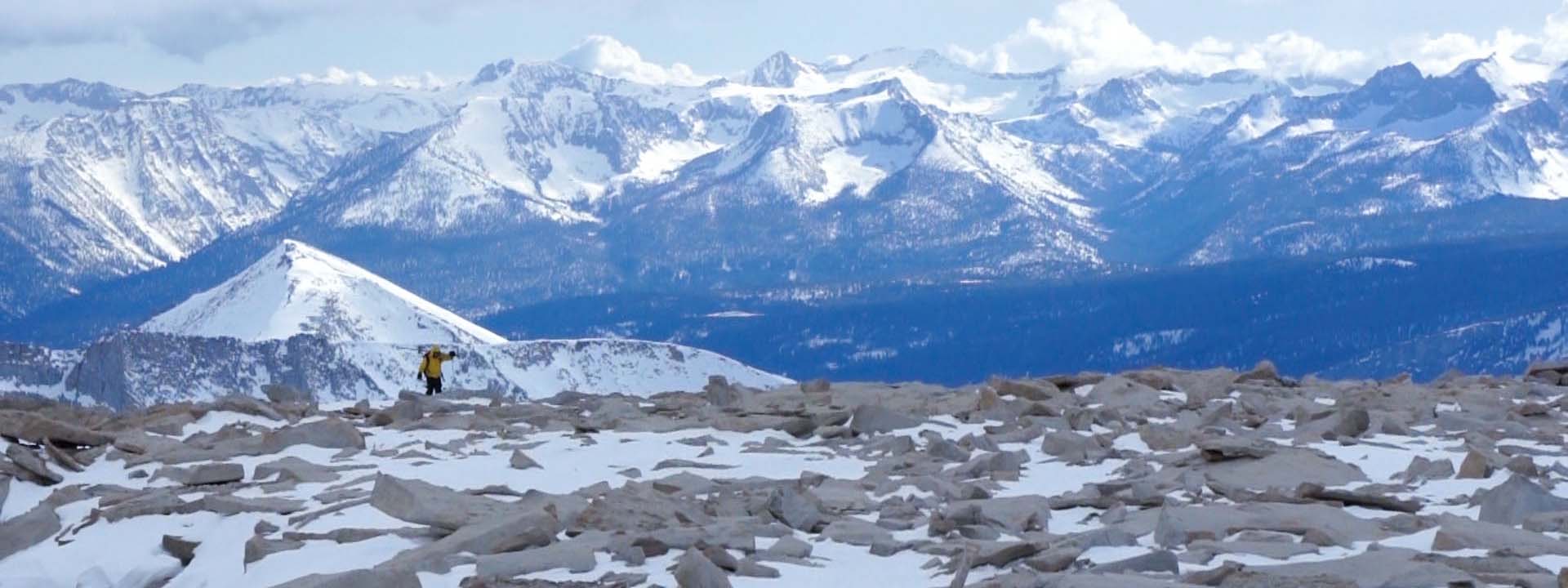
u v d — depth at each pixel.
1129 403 34.28
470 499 23.17
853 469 27.16
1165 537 19.42
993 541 19.53
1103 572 17.66
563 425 33.25
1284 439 28.48
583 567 19.11
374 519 22.66
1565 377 39.06
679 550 20.06
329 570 20.25
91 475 29.44
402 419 35.47
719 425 32.22
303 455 29.95
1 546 24.47
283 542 21.72
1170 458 26.36
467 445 30.89
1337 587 16.56
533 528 20.42
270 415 36.69
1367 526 20.14
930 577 18.28
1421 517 20.25
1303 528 19.89
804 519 21.64
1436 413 32.28
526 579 18.75
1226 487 23.30
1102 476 25.28
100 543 23.81
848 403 36.16
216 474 27.66
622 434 31.78
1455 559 17.64
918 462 26.89
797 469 27.25
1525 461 24.08
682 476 25.34
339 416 36.88
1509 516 20.38
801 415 33.03
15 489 28.20
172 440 32.62
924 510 22.81
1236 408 33.03
